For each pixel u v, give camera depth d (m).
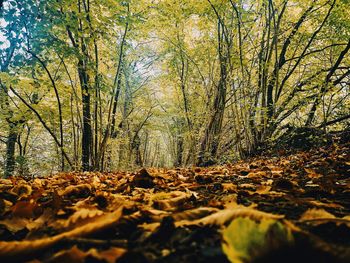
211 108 15.06
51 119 10.80
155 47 23.28
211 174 4.32
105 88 9.54
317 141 10.18
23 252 0.83
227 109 16.05
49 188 2.99
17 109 10.84
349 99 13.63
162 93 26.17
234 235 0.62
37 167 13.62
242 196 1.96
